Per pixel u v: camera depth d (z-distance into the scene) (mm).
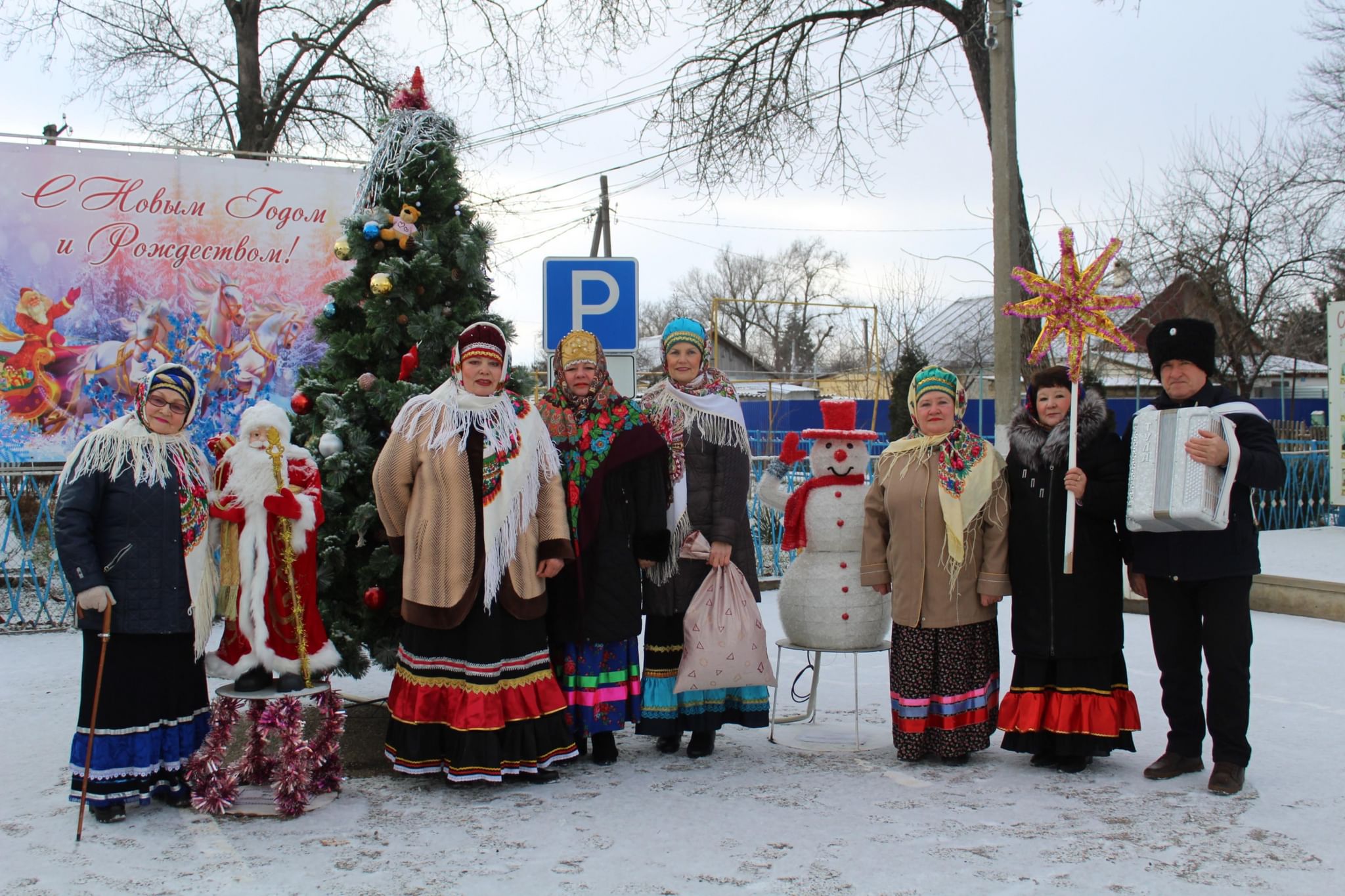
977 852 3920
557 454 4930
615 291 6641
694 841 4066
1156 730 5703
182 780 4484
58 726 5812
